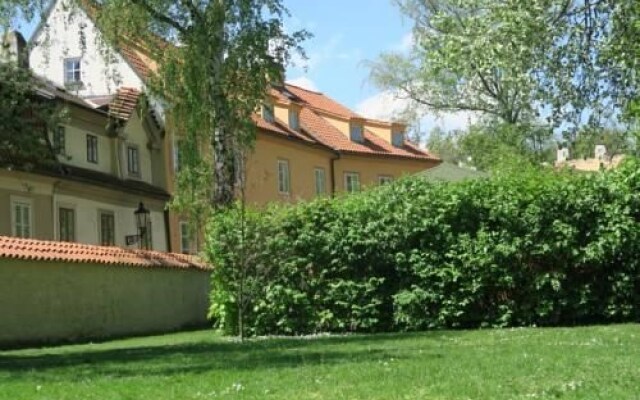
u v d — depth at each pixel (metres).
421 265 20.09
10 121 22.91
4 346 19.91
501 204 19.94
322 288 20.64
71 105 32.34
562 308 19.72
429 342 15.37
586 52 16.97
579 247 19.52
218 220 21.14
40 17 26.64
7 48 24.52
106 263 23.98
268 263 20.66
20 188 29.08
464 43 17.34
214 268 21.06
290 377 10.13
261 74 27.33
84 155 33.84
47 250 22.00
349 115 59.12
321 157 53.84
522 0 16.36
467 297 19.94
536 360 11.06
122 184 35.81
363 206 20.69
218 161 27.58
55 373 11.94
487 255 19.75
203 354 14.45
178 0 26.80
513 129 39.09
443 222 20.25
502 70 17.23
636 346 12.87
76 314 22.67
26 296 20.92
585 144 18.36
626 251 19.34
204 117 27.23
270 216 20.80
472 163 51.12
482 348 13.37
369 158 57.28
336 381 9.62
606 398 7.84
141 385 9.98
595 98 17.50
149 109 34.25
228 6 26.88
